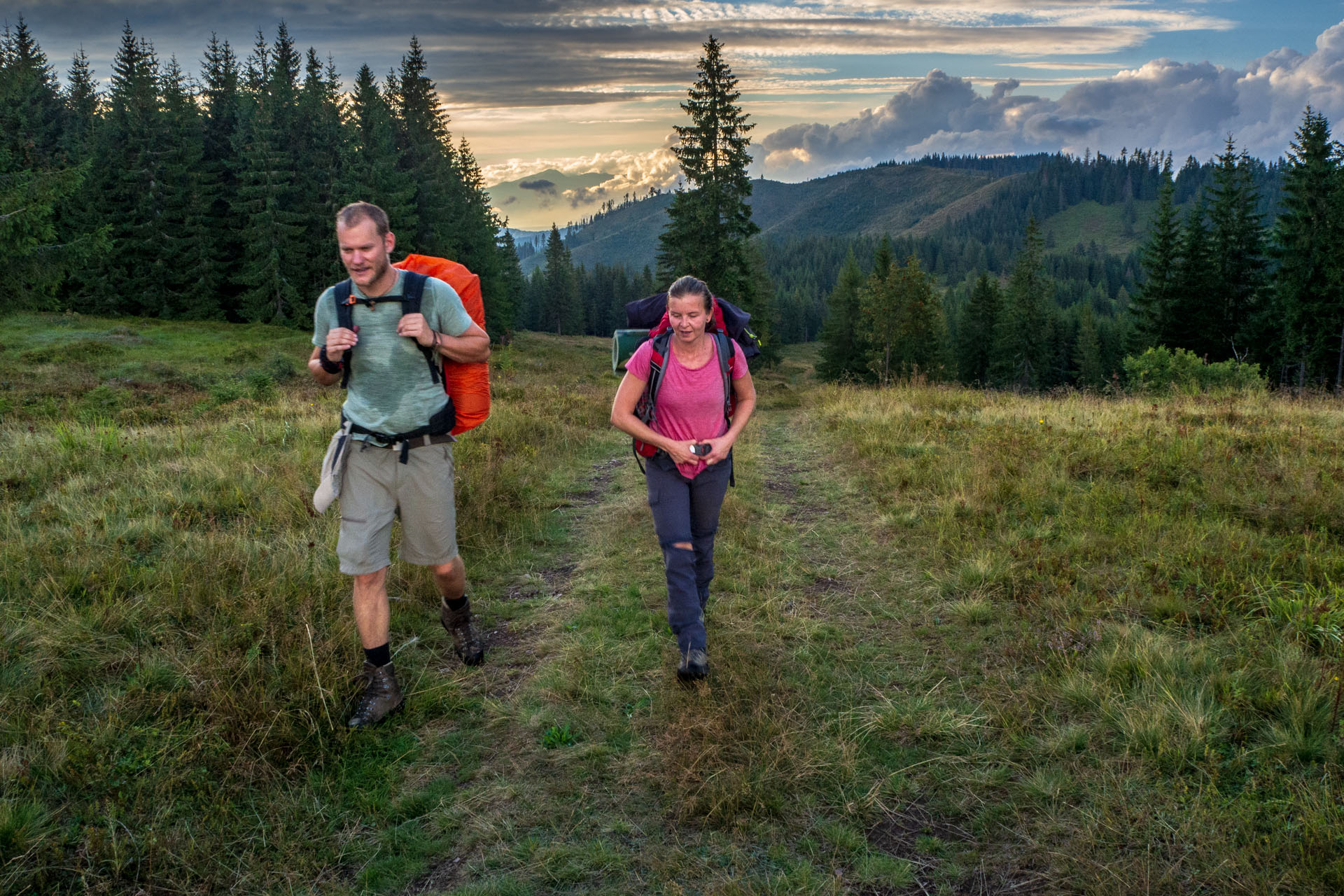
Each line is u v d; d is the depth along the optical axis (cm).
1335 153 3456
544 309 10156
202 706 300
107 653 335
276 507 534
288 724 288
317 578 410
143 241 4231
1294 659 308
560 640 383
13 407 1424
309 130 4544
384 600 316
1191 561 423
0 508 523
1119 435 751
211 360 3048
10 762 258
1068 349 7625
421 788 274
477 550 514
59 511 524
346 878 235
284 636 347
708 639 378
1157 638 337
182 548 451
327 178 4534
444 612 360
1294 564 407
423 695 324
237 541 456
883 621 402
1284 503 500
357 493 312
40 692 299
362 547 307
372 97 4953
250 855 237
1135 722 277
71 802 251
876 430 897
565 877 231
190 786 261
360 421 309
